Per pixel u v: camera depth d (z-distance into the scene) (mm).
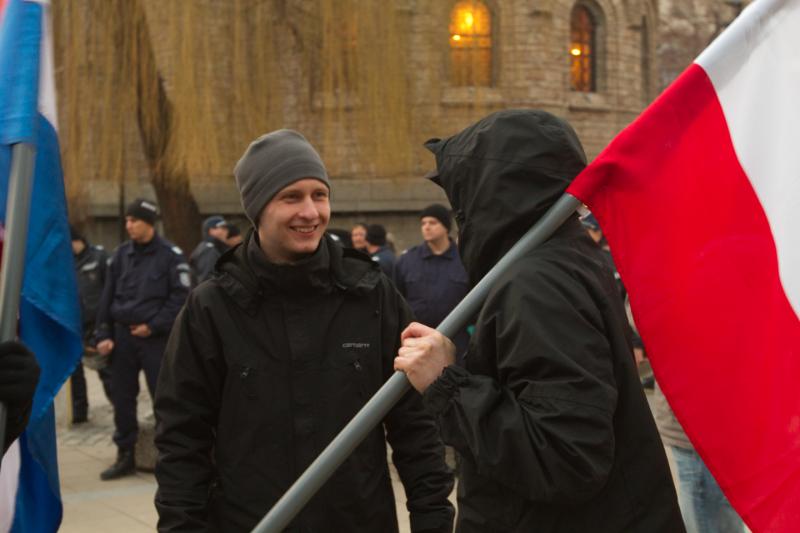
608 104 26625
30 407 2043
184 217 11750
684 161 2053
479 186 2117
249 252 2771
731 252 2002
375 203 23453
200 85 11797
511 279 2000
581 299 1975
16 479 2373
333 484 2680
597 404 1875
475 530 2053
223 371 2775
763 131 2021
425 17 14867
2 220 2201
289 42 13102
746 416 1947
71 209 11672
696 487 3766
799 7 2035
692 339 2000
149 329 7168
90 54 11328
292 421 2723
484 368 2062
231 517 2697
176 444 2746
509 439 1890
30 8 2168
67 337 2344
